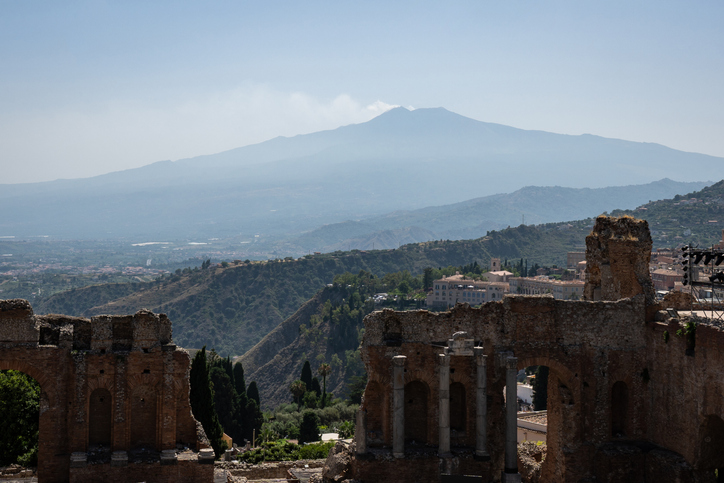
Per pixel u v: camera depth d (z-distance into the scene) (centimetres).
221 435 8025
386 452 4778
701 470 4644
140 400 4797
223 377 12300
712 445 4631
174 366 4747
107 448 4706
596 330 5075
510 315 5003
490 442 4906
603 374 5050
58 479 4566
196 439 4838
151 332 4750
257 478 5828
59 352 4600
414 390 5078
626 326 5112
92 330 4681
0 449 5778
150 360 4719
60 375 4600
